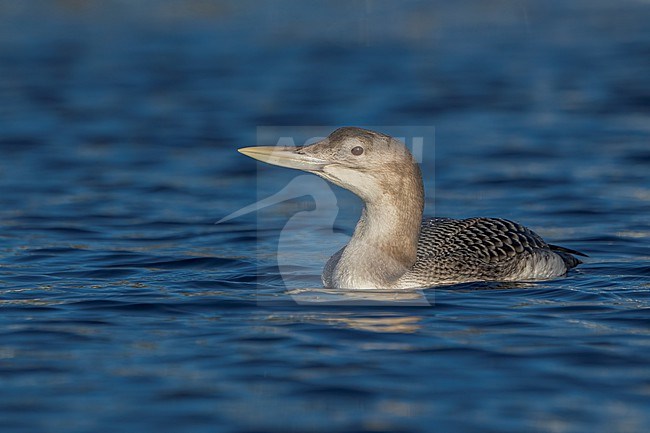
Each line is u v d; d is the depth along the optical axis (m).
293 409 9.98
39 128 28.17
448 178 22.78
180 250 16.97
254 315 13.01
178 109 30.73
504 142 26.28
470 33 43.91
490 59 38.62
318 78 35.38
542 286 14.64
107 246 17.31
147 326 12.55
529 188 21.78
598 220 19.14
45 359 11.34
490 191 21.59
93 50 39.81
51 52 39.28
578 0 51.16
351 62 38.22
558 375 10.78
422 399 10.20
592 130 27.47
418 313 13.12
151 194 21.56
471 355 11.39
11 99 31.86
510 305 13.52
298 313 13.12
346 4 48.53
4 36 42.03
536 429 9.54
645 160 24.06
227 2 48.38
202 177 23.16
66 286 14.56
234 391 10.43
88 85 34.00
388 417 9.80
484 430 9.52
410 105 30.89
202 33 43.28
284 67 37.31
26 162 24.53
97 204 20.72
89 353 11.54
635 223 18.83
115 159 24.92
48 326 12.52
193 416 9.84
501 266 15.00
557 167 23.56
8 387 10.54
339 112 30.00
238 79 35.25
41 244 17.41
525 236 15.53
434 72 36.31
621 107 30.28
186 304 13.52
